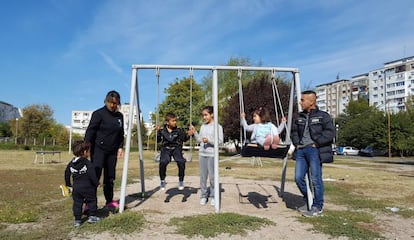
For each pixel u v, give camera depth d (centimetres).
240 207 689
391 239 470
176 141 791
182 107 2873
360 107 7838
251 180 1192
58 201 721
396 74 9288
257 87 3045
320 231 498
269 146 626
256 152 660
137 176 1265
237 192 892
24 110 6047
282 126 675
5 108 11925
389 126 4684
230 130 3209
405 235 491
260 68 705
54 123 6862
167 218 567
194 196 811
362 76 10950
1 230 486
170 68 680
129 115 653
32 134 5916
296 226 525
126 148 636
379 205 721
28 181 1071
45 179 1134
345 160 3438
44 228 499
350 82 11269
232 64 3912
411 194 916
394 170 1953
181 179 789
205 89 4062
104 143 600
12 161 2167
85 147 535
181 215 591
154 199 763
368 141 5106
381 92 9825
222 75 3975
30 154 3206
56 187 930
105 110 605
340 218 576
